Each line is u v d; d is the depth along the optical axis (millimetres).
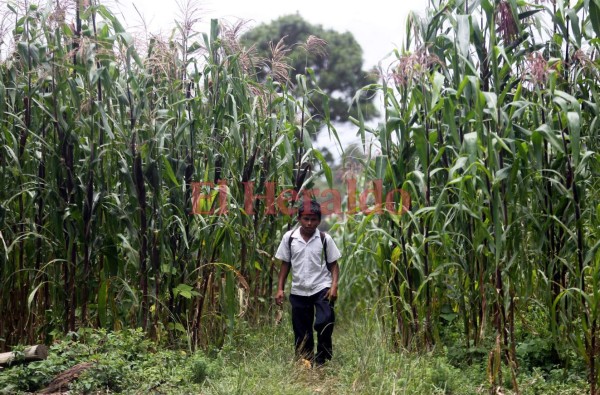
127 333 6125
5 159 6207
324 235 6512
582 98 5855
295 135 8234
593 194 5438
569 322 5160
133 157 6230
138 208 6250
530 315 6473
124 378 5391
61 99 6414
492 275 5914
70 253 6121
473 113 5520
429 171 6402
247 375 5562
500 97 5227
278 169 7820
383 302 7387
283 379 5496
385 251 6551
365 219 6250
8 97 6473
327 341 6457
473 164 5051
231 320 6406
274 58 7508
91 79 5992
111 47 6441
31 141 6492
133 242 6438
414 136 5828
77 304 6340
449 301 6770
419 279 6355
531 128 6113
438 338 6184
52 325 6309
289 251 6617
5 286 6238
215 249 6613
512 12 5594
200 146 6895
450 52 6328
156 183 6262
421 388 5203
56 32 6254
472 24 5805
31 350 5547
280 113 7500
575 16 5652
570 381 5457
